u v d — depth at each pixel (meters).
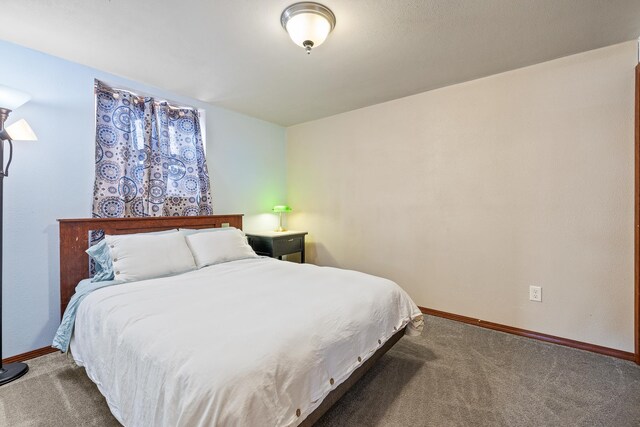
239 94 2.92
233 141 3.47
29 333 2.07
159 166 2.79
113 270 2.01
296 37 1.75
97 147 2.40
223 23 1.78
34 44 2.01
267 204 3.89
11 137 1.79
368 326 1.56
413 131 2.98
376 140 3.26
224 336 1.15
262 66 2.33
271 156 3.94
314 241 3.88
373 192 3.30
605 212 2.09
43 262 2.12
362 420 1.45
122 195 2.52
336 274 2.15
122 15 1.70
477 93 2.60
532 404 1.56
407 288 3.07
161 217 2.70
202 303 1.53
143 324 1.29
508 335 2.42
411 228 3.03
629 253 2.02
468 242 2.68
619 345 2.06
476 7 1.64
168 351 1.08
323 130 3.74
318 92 2.89
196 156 3.10
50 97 2.16
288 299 1.60
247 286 1.85
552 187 2.28
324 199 3.76
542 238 2.33
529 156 2.37
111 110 2.50
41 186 2.12
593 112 2.12
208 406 0.88
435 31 1.87
